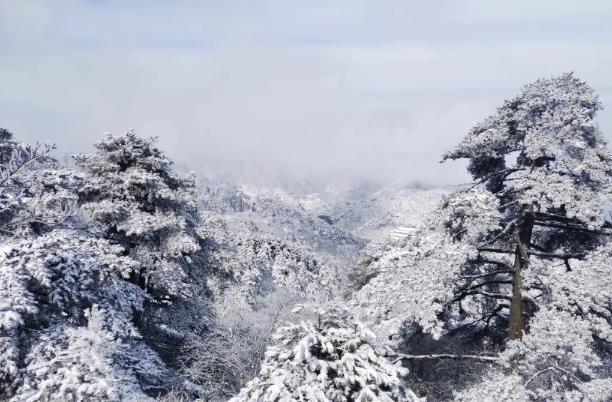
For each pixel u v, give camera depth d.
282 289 23.25
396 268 12.09
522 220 11.25
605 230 10.77
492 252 12.45
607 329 8.76
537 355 8.96
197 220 24.06
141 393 13.43
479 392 9.29
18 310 11.40
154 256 19.98
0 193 14.57
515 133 11.79
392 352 7.30
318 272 60.38
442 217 11.45
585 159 10.05
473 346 12.70
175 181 23.03
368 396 6.36
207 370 19.45
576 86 11.22
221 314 22.83
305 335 6.92
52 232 14.03
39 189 16.19
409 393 6.82
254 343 20.27
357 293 12.45
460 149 12.19
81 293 13.44
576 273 9.45
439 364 12.44
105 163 20.56
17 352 11.21
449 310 11.52
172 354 22.38
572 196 9.70
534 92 11.52
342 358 6.67
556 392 8.83
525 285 10.89
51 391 10.60
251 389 6.71
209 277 24.94
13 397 10.55
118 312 14.98
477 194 10.91
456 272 10.52
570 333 8.62
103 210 18.77
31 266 12.04
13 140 16.94
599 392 8.33
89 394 10.65
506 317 13.02
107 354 11.63
